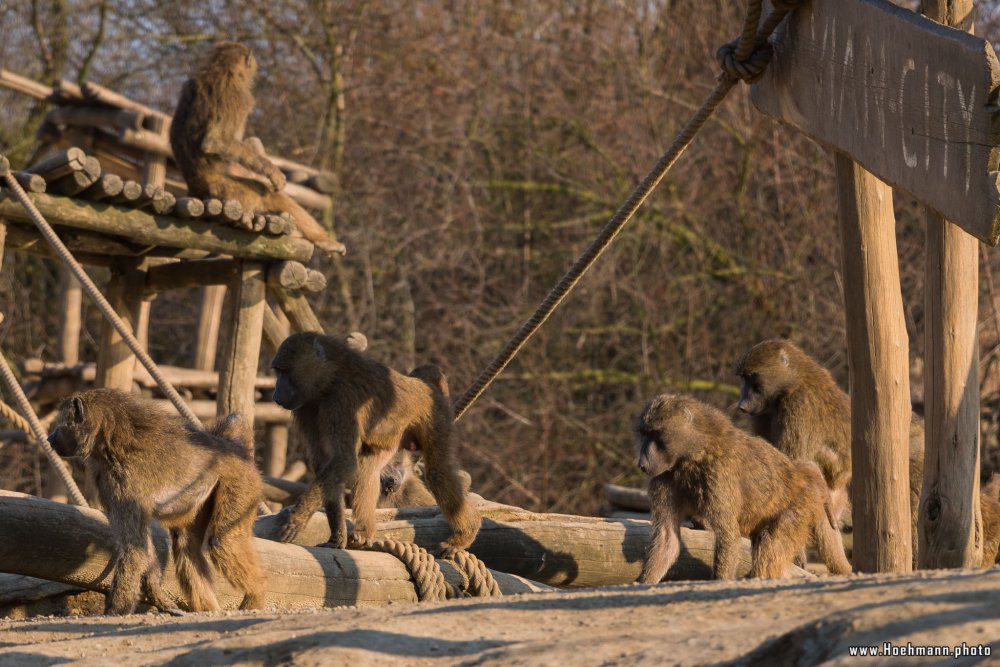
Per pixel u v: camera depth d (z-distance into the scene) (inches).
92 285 491.2
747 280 1077.8
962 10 299.1
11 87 791.1
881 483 334.0
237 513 354.0
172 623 275.0
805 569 482.9
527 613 231.6
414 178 1213.1
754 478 394.3
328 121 1219.9
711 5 1163.3
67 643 259.9
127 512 335.6
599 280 1101.7
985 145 244.7
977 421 300.2
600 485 1106.7
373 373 409.7
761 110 381.7
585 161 1168.2
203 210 552.1
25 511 342.0
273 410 813.2
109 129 823.1
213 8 1307.8
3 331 1242.0
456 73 1208.8
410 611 245.6
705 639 188.5
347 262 1213.7
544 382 1088.2
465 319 1132.5
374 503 418.9
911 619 170.2
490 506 480.4
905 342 339.0
